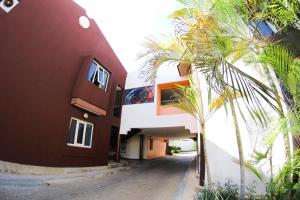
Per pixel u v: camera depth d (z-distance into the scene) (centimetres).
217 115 649
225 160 615
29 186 583
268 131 382
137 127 1205
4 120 628
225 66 285
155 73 401
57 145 801
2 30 643
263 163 539
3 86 632
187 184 752
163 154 2444
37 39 750
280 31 341
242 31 309
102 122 1112
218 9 307
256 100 297
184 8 341
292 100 317
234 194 489
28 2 729
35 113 723
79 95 891
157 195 600
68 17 903
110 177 868
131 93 1298
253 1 324
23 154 671
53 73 808
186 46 329
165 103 1208
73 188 621
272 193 362
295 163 331
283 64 277
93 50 1045
